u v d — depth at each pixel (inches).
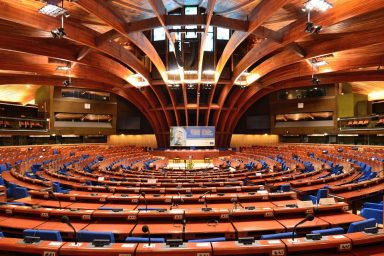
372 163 693.9
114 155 1165.7
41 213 261.7
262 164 860.0
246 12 617.0
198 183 509.0
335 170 667.4
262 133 1572.3
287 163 880.9
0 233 196.9
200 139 1350.9
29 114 1337.4
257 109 1582.2
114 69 938.1
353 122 1213.1
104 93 1498.5
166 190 418.6
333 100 1305.4
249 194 351.9
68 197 346.6
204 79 1062.4
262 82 1173.7
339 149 1091.3
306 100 1390.3
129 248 163.6
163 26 571.5
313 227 238.7
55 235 197.2
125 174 668.1
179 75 1058.1
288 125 1472.7
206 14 569.9
